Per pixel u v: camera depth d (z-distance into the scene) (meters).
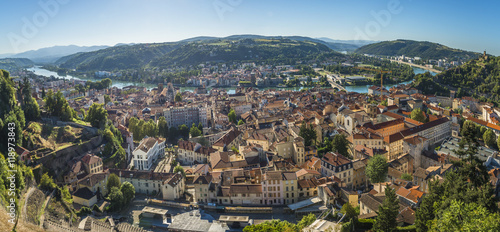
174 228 164.50
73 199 191.00
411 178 194.62
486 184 110.44
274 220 154.00
